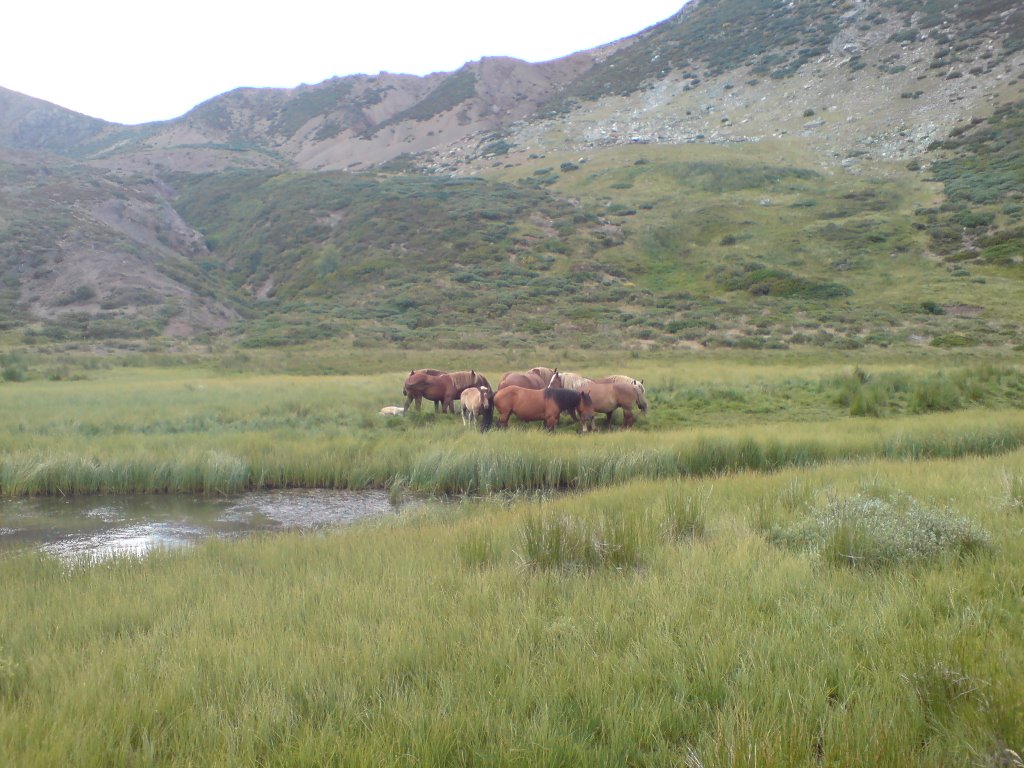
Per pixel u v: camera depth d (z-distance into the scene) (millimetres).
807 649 4492
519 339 44625
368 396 22391
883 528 6648
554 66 163000
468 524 8844
